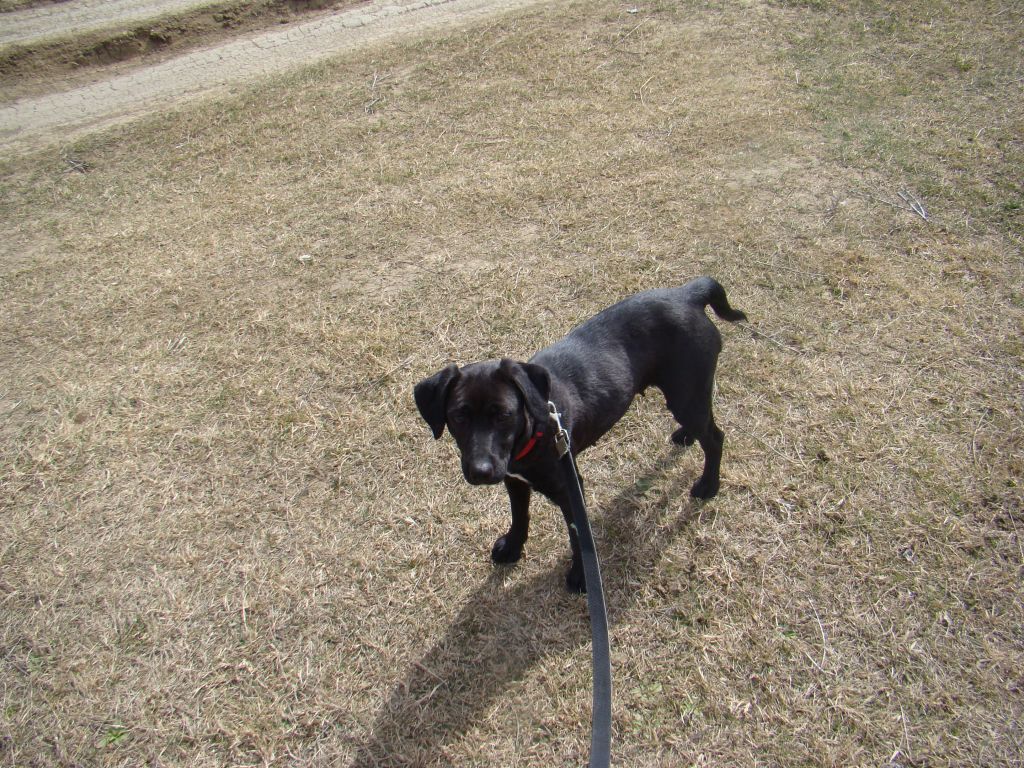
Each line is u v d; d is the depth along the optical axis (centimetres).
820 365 162
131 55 375
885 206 204
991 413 149
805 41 294
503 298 187
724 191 215
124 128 289
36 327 195
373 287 196
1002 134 228
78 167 267
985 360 159
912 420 149
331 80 306
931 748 107
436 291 192
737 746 109
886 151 225
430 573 135
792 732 110
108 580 138
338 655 125
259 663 125
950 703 111
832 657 117
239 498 150
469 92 284
